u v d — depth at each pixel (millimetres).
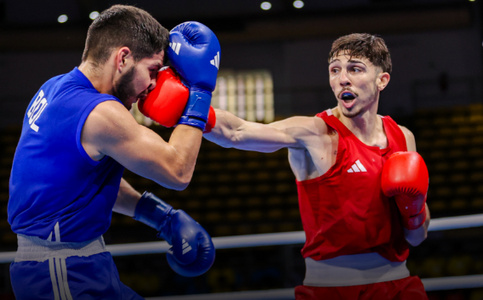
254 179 9398
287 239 3006
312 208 2074
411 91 11008
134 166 1638
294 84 11320
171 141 1728
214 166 9648
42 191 1629
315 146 2027
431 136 10039
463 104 10812
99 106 1608
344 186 2004
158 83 1801
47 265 1623
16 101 10812
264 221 8617
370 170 2023
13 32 10523
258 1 11273
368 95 2049
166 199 9047
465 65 10945
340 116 2137
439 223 2873
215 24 10953
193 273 2037
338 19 10891
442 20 10711
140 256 7062
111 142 1605
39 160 1647
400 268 2104
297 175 2145
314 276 2084
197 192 9172
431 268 6863
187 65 1806
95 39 1725
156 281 6773
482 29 10914
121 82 1727
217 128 1920
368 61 2035
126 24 1708
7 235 8195
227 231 8297
